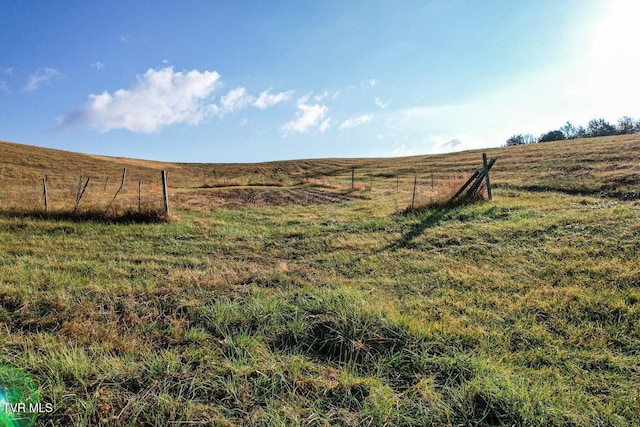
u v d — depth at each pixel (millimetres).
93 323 4238
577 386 3250
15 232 9078
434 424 2812
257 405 2965
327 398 3070
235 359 3551
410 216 10992
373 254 7578
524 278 5754
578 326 4266
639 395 3088
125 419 2771
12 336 3814
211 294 5203
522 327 4301
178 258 7410
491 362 3555
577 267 5918
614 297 4812
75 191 20875
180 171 54031
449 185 12789
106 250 7883
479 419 2857
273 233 9945
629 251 6281
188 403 2910
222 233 9867
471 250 7352
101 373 3227
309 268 6844
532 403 2959
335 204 16141
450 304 4984
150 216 11188
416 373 3445
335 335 3947
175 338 3955
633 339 3930
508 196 14086
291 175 47969
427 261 6883
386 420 2818
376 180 31188
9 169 33656
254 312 4426
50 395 2938
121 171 43750
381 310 4473
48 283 5387
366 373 3430
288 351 3787
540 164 23766
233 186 29438
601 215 8516
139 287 5352
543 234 7773
